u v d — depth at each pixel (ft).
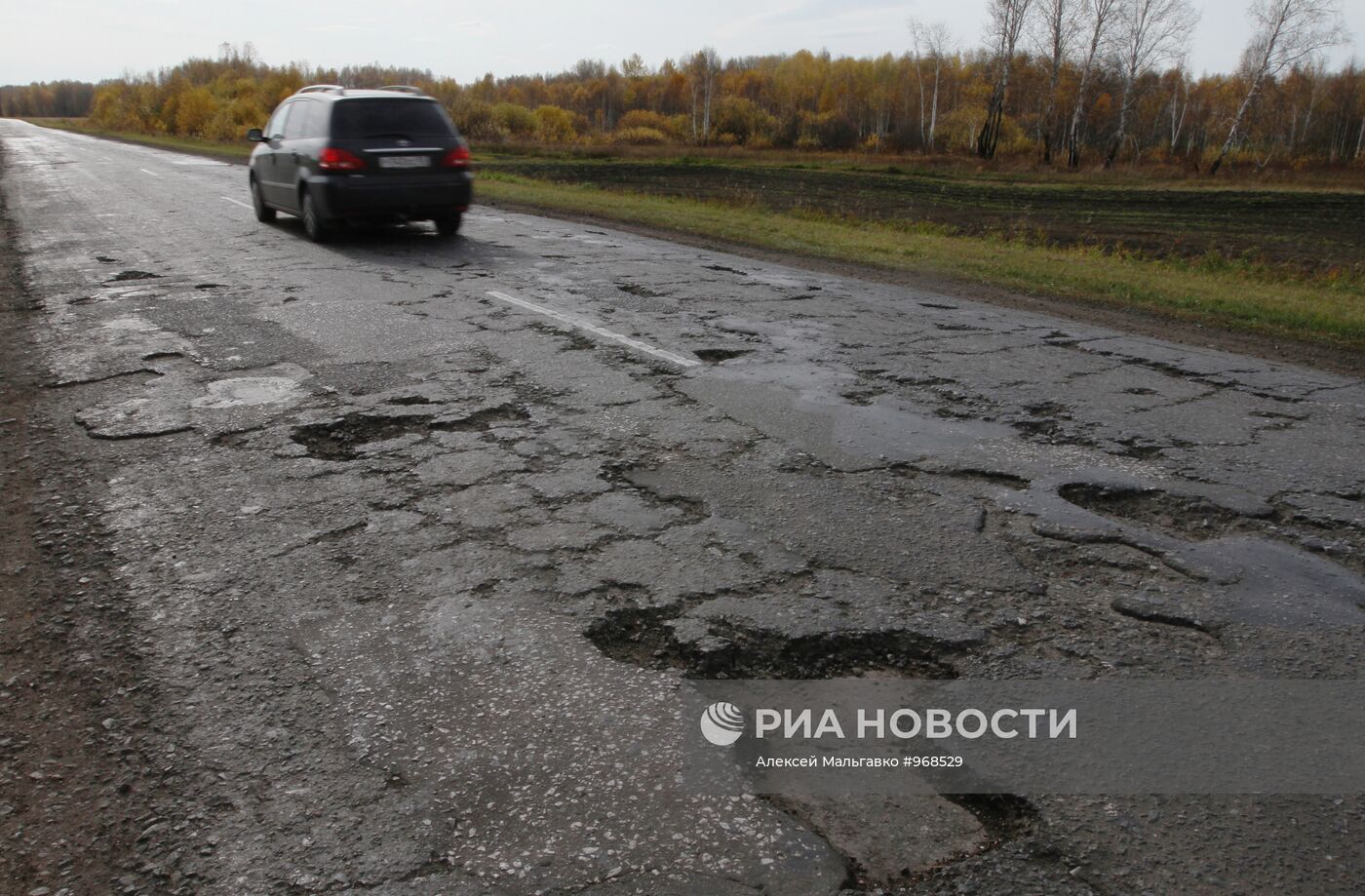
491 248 37.35
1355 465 14.71
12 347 21.36
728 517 12.07
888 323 25.16
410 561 10.78
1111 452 15.03
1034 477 13.84
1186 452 15.14
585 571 10.51
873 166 156.76
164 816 6.90
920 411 17.02
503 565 10.66
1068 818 6.90
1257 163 190.39
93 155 110.01
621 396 17.42
